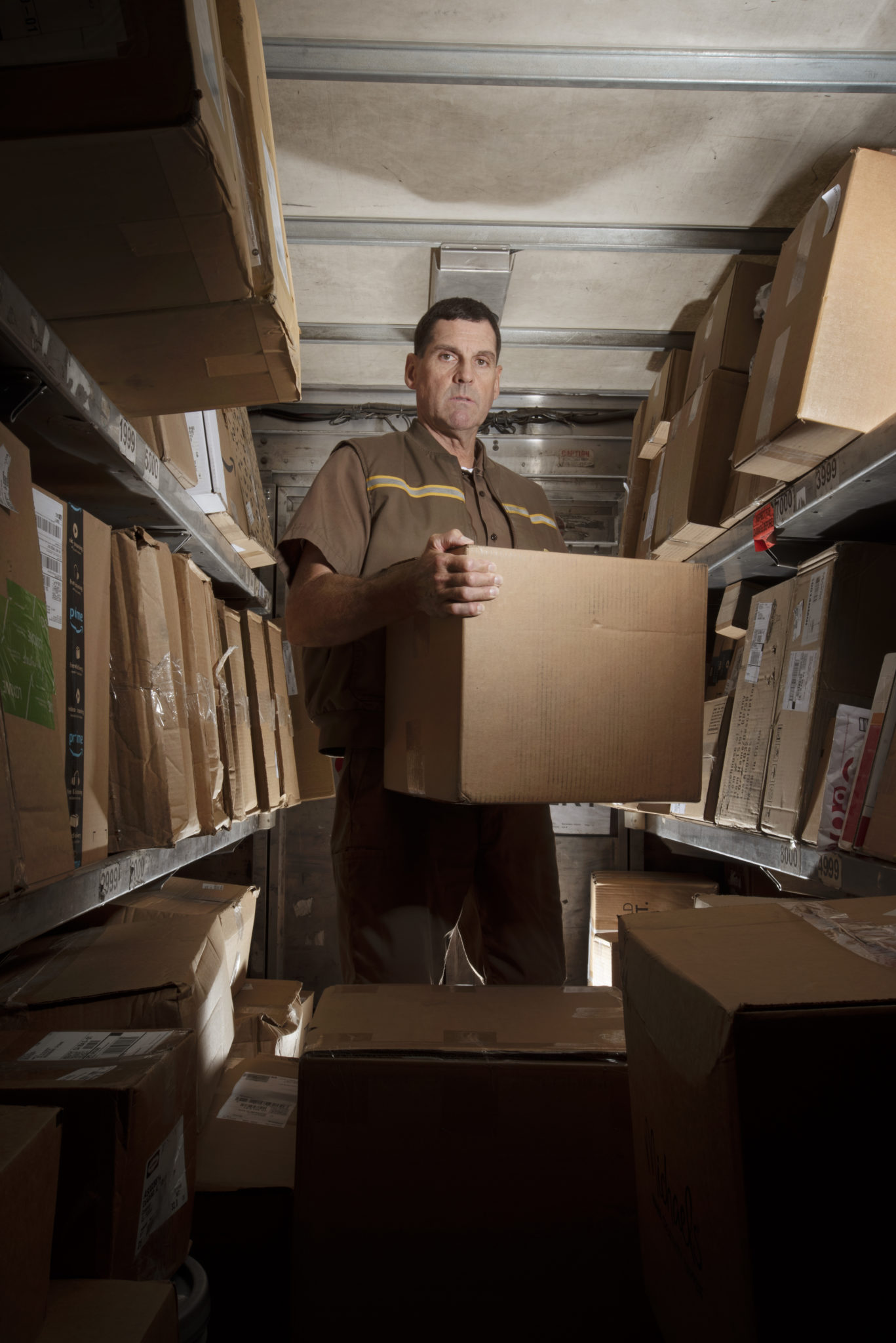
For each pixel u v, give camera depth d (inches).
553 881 50.9
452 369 53.7
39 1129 21.1
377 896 45.6
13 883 31.0
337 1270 29.8
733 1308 20.1
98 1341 20.5
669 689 37.0
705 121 60.1
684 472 70.4
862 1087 20.0
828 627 56.0
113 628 49.4
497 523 52.7
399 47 54.9
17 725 33.3
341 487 48.3
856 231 46.6
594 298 83.5
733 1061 19.8
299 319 89.1
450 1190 30.4
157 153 25.5
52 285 32.4
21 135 24.4
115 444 44.7
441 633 36.5
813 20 52.9
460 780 32.9
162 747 50.9
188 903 64.2
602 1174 30.7
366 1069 31.1
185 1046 31.7
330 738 48.9
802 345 47.3
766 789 60.5
